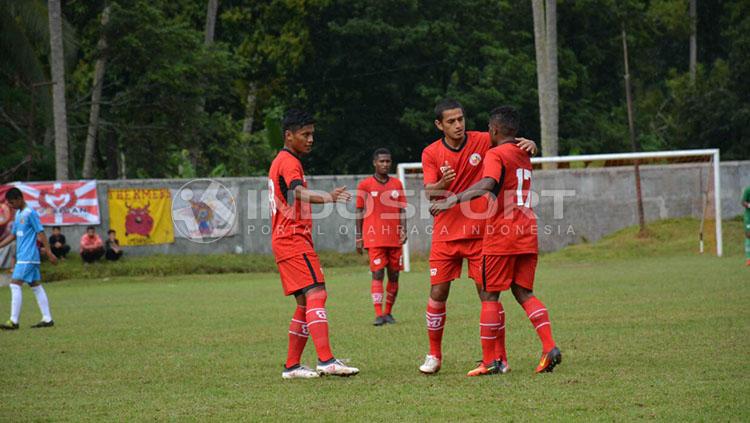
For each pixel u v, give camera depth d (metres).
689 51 199.50
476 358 30.86
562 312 42.84
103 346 36.72
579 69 156.62
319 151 157.25
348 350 33.53
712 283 55.09
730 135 155.62
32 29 102.69
